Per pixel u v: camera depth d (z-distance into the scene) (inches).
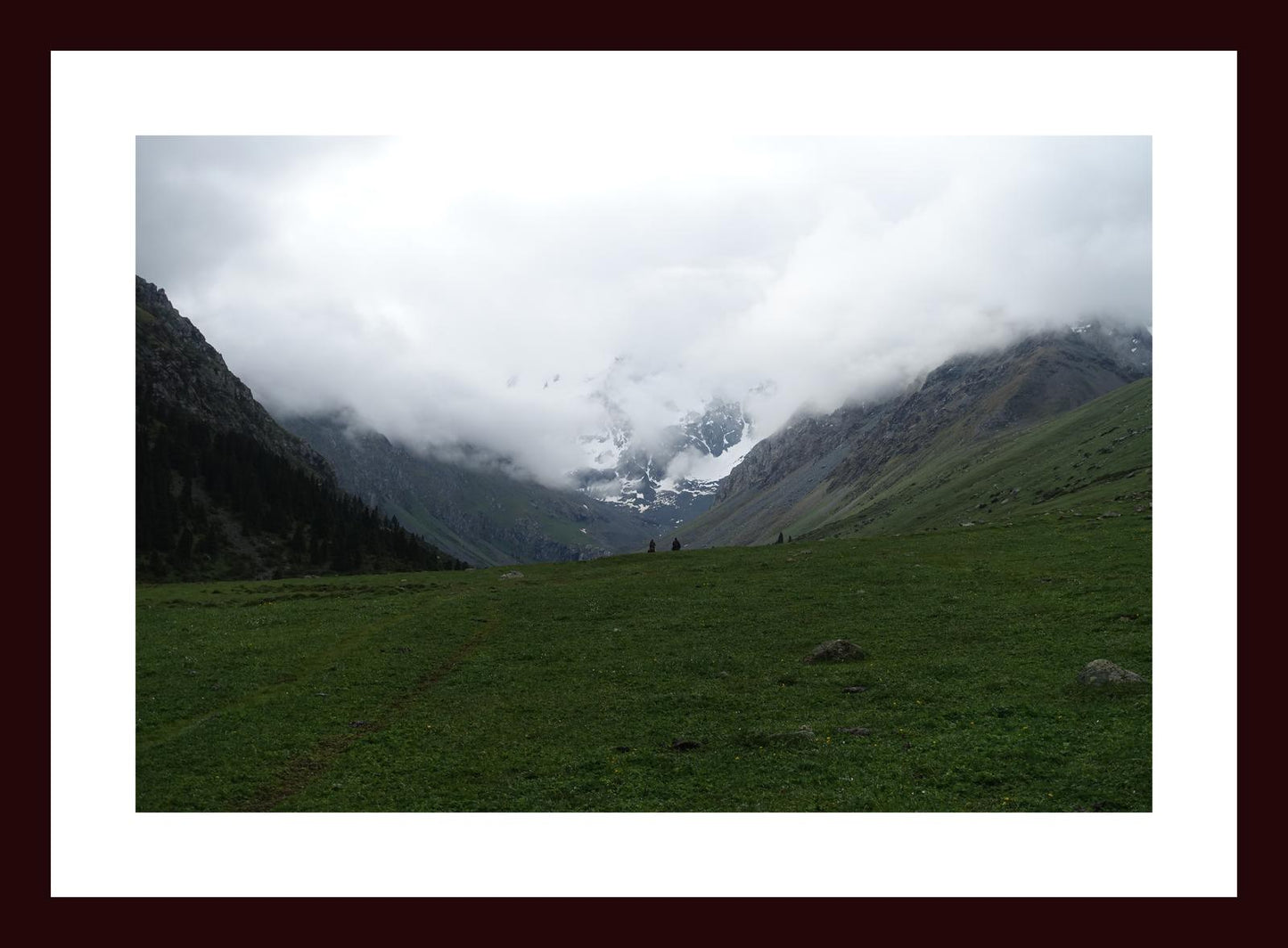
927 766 1398.9
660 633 2471.7
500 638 2519.7
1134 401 7682.1
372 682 2062.0
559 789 1432.1
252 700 1941.4
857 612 2503.7
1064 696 1654.8
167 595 3198.8
